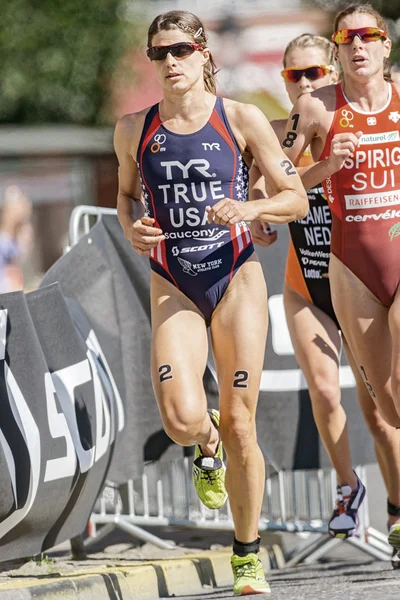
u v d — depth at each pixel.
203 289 15.54
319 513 23.09
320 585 17.19
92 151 63.84
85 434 18.19
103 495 23.09
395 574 18.08
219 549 21.94
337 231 17.55
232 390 15.25
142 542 23.02
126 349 21.08
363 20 16.89
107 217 21.45
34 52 73.44
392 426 18.09
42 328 17.94
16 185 61.72
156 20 15.41
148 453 21.45
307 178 16.91
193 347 15.30
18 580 16.91
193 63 15.25
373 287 17.36
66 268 20.69
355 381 21.95
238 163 15.52
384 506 27.98
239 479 15.68
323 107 17.31
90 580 16.94
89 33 73.50
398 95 17.22
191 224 15.46
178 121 15.46
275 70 61.22
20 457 16.31
